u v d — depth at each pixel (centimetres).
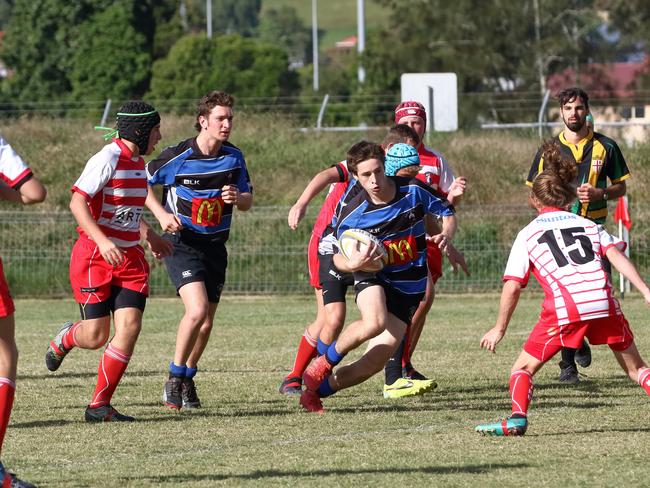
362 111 11438
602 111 13162
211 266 2592
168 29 18150
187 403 2591
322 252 2573
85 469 1886
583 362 3156
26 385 3009
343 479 1794
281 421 2380
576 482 1759
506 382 3002
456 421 2369
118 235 2380
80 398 2761
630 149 7819
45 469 1888
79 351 3900
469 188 7344
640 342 3872
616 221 5791
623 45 15088
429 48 15025
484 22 15000
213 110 2533
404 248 2338
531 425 2300
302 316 5122
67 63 16312
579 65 15088
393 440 2139
